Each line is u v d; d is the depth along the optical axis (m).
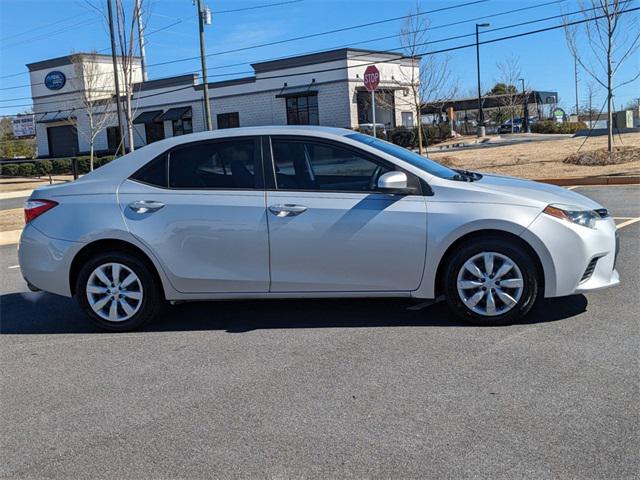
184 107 41.69
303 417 3.83
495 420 3.65
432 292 5.29
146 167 5.72
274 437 3.61
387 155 5.38
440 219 5.18
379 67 37.47
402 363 4.57
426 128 38.44
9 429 3.93
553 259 5.07
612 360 4.42
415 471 3.18
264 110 38.94
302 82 37.28
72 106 45.53
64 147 47.28
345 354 4.83
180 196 5.56
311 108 37.41
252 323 5.79
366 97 36.84
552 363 4.42
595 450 3.29
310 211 5.33
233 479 3.21
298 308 6.16
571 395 3.92
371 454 3.37
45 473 3.39
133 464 3.42
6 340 5.77
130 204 5.60
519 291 5.15
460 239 5.26
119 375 4.70
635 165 16.27
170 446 3.58
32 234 5.79
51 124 47.28
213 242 5.47
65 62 45.28
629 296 5.90
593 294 6.02
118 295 5.71
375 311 5.91
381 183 5.10
